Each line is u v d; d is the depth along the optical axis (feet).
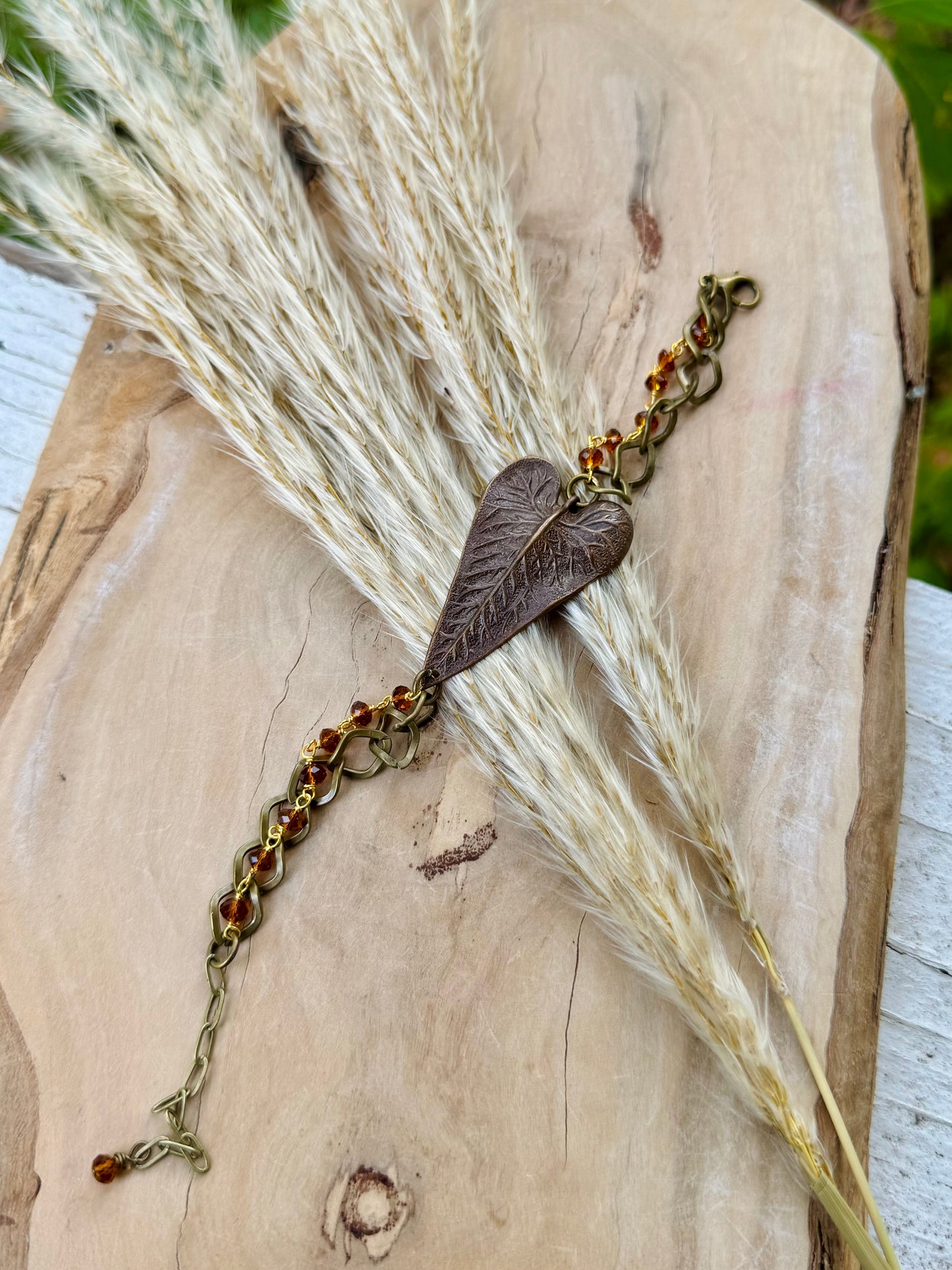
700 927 0.54
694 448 0.66
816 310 0.68
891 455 0.65
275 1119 0.56
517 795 0.59
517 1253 0.54
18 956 0.57
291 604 0.63
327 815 0.60
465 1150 0.55
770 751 0.61
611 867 0.55
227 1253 0.54
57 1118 0.56
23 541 0.63
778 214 0.69
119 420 0.66
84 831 0.59
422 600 0.61
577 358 0.68
